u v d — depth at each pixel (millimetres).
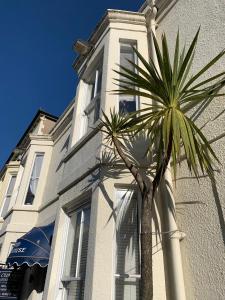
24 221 10406
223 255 3086
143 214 3227
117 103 5602
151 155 4539
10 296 8039
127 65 6270
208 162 3391
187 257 3543
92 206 4453
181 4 5918
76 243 5035
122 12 7008
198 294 3217
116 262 4000
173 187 4180
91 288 3658
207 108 4082
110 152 4793
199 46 4832
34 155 12141
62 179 6289
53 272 5000
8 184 15266
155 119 3482
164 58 3244
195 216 3646
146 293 2768
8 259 7035
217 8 4734
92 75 7617
